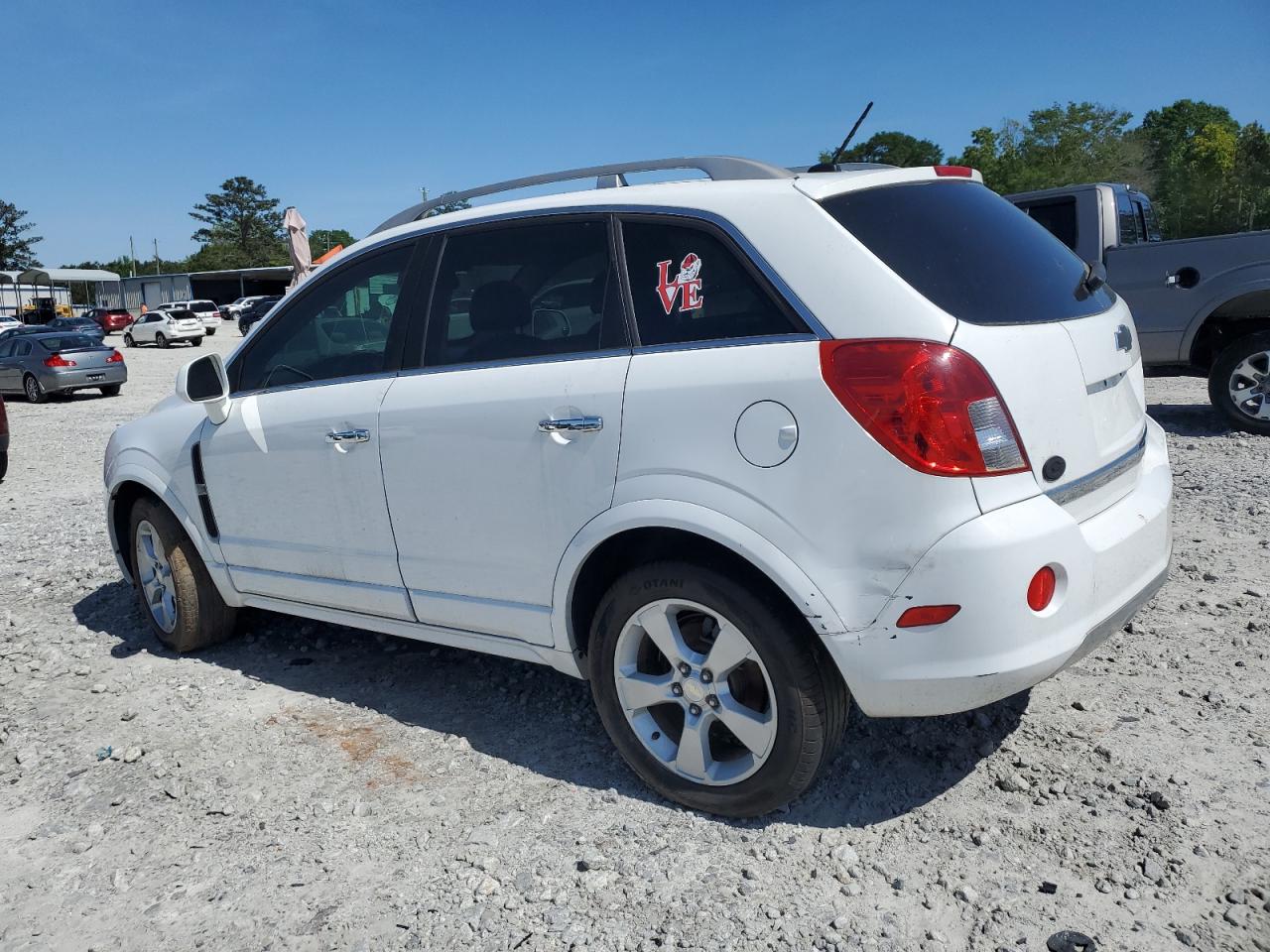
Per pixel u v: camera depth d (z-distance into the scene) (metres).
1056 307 2.84
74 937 2.59
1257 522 5.45
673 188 2.97
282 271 68.06
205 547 4.25
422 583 3.45
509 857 2.79
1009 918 2.39
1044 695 3.52
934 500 2.40
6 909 2.72
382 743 3.54
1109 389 2.93
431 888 2.68
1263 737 3.15
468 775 3.27
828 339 2.53
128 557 4.84
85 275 66.62
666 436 2.74
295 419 3.74
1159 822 2.73
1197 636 3.96
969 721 3.34
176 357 36.97
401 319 3.49
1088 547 2.59
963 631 2.42
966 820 2.80
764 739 2.73
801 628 2.65
